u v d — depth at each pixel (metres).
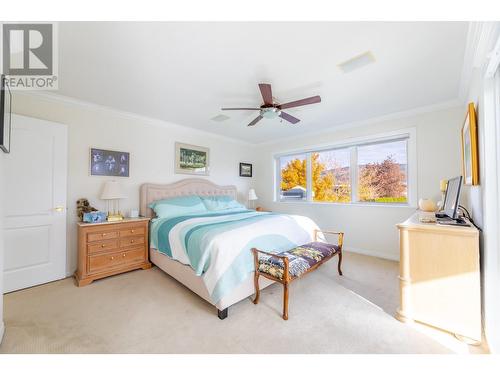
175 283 2.56
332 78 2.29
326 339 1.59
